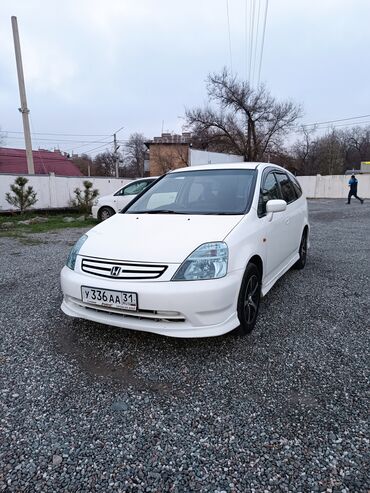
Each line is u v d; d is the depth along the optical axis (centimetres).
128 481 160
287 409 207
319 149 4903
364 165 4109
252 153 3269
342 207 1748
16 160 3375
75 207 1555
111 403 214
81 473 164
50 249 705
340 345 284
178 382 235
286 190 448
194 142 3456
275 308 363
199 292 241
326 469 165
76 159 5756
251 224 306
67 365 256
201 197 357
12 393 223
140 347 280
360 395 219
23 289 434
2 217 1303
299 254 502
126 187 1108
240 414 204
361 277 477
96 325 321
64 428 193
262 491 154
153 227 297
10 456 173
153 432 190
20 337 300
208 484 158
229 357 265
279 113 3200
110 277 257
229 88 3128
